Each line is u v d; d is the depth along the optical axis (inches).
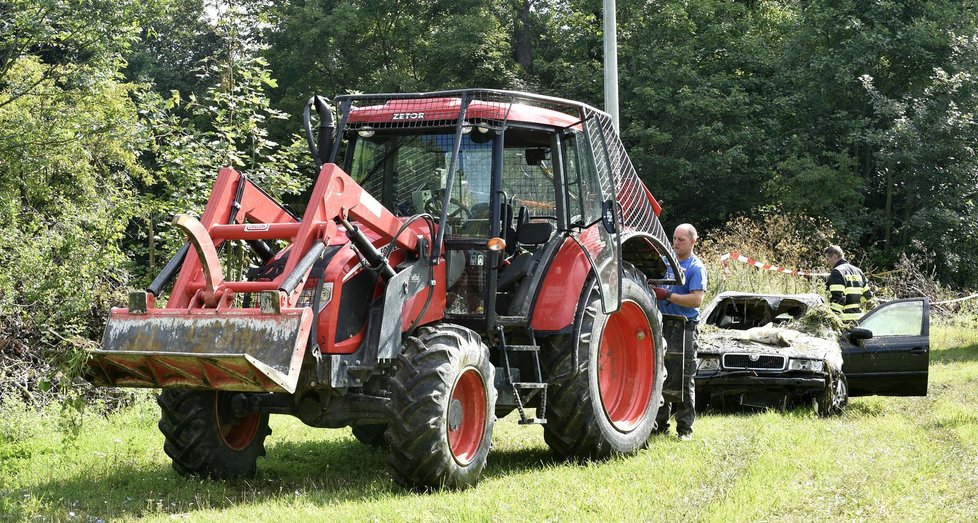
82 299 390.9
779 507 228.8
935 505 230.4
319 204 247.0
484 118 288.4
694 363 360.8
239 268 386.6
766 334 456.8
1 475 284.8
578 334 296.4
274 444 347.6
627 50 1321.4
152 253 468.8
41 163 556.7
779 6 1561.3
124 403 404.2
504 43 1299.2
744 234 908.0
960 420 372.8
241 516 232.7
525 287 295.4
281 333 232.2
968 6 1291.8
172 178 471.8
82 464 302.7
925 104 1133.7
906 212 1196.5
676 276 354.9
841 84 1247.5
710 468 277.7
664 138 1261.1
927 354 449.7
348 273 256.5
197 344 236.5
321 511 233.0
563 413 299.7
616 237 305.4
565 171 311.6
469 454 267.6
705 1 1387.8
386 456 327.3
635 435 321.1
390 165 302.5
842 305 504.1
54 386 379.2
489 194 290.2
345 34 1240.2
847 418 415.5
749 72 1419.8
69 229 420.2
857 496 237.0
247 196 267.9
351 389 271.1
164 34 1316.4
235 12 470.0
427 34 1358.3
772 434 342.3
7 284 379.9
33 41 583.8
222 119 461.7
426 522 218.8
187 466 279.3
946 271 1146.0
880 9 1270.9
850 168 1275.8
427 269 275.0
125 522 229.6
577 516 223.6
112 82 604.7
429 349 257.0
